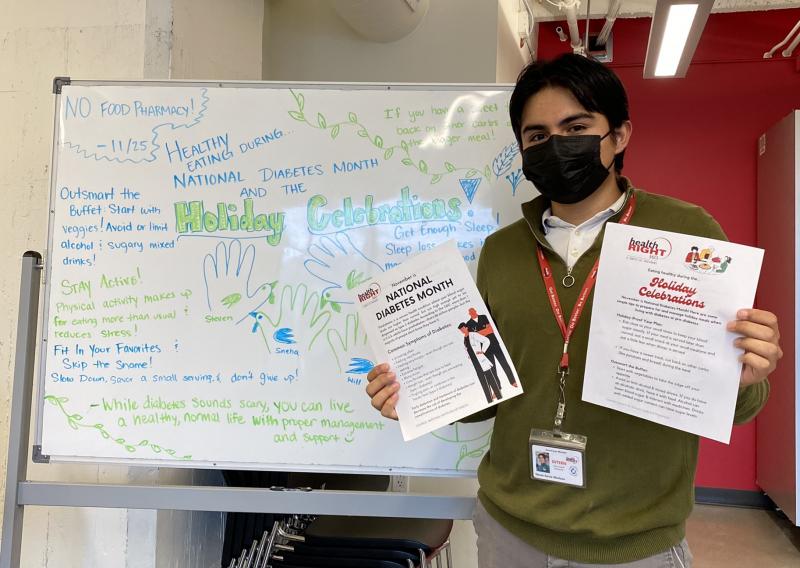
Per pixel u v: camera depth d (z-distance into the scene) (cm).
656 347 105
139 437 168
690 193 399
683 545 110
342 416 168
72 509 198
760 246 381
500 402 122
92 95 173
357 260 170
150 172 172
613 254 109
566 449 109
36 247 211
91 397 169
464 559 246
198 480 214
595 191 120
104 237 171
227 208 172
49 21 210
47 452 168
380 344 126
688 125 400
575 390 112
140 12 203
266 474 195
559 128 118
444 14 274
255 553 188
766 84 390
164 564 199
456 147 170
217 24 234
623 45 405
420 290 125
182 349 170
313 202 172
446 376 121
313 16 288
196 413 169
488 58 270
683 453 109
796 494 318
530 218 123
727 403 100
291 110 172
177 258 171
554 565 110
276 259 171
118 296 170
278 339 170
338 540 183
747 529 347
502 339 122
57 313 170
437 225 169
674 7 236
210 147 172
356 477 211
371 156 171
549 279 118
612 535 104
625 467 108
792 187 327
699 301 103
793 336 325
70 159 172
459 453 165
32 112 211
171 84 173
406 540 178
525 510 111
